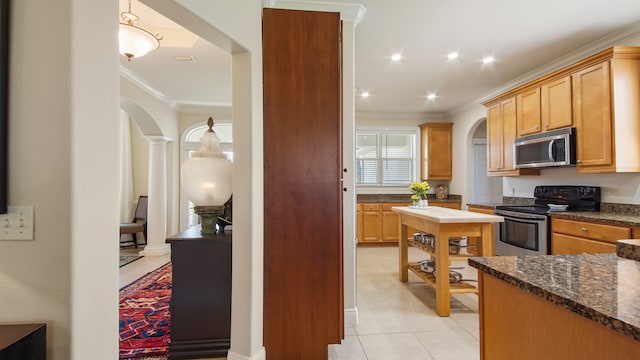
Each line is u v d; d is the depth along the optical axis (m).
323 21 1.97
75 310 0.97
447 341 2.18
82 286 0.98
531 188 4.06
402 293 3.15
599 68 2.80
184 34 3.07
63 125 0.95
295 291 1.91
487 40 3.05
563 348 0.74
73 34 0.96
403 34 2.93
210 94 4.73
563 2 2.41
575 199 3.34
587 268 0.95
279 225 1.91
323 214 1.94
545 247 3.12
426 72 3.89
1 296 0.96
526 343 0.86
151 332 2.32
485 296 1.05
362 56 3.43
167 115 5.00
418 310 2.71
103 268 1.05
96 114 1.03
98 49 1.03
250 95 1.79
